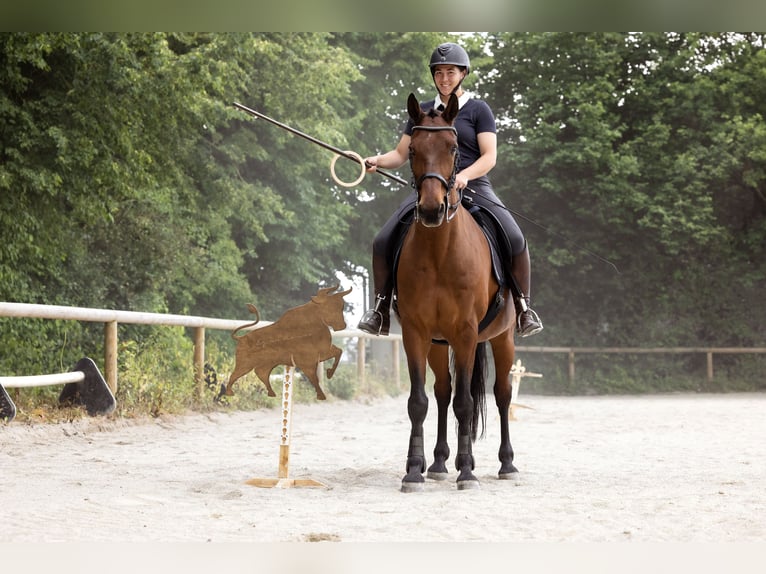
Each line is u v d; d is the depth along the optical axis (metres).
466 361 7.49
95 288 18.70
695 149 30.39
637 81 31.30
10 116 15.72
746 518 6.14
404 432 13.23
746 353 30.61
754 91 30.98
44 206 16.52
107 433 11.63
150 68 17.17
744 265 31.28
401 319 7.65
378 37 29.09
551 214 31.80
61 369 14.49
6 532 5.57
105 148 16.42
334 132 24.67
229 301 25.50
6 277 15.88
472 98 8.07
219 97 22.59
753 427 14.50
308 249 27.59
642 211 30.78
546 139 30.55
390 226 7.96
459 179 7.26
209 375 15.39
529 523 6.02
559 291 31.72
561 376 29.72
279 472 7.82
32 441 10.41
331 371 7.88
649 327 31.11
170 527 5.84
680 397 26.19
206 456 9.81
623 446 11.33
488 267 7.68
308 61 23.72
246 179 25.89
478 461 9.73
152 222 20.53
